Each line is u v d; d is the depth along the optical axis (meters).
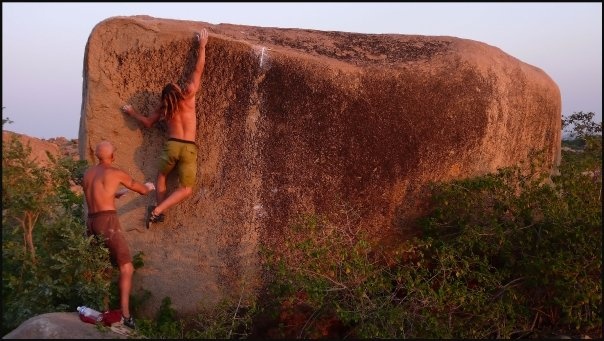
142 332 5.20
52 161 6.07
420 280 5.54
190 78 5.85
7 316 5.57
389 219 6.10
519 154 6.54
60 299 5.79
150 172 5.98
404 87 6.03
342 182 5.98
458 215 6.07
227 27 6.45
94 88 5.91
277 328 5.52
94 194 5.55
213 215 5.91
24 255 5.66
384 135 6.00
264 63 5.89
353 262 5.62
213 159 5.91
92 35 5.89
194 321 5.78
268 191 5.91
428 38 6.63
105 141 5.69
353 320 5.37
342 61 6.12
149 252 5.97
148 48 5.89
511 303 5.49
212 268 5.89
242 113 5.89
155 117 5.82
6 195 5.62
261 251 5.82
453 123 6.12
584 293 5.27
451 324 5.34
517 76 6.45
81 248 5.46
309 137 5.93
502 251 5.80
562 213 5.66
